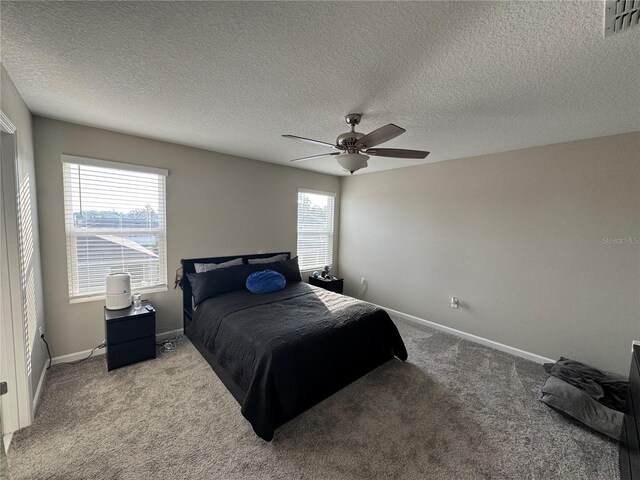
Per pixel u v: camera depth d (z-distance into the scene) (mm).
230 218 3660
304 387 1974
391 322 2779
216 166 3475
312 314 2494
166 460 1586
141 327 2590
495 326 3188
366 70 1556
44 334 2412
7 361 1729
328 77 1642
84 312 2648
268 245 4113
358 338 2416
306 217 4629
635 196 2346
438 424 1930
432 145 2881
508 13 1100
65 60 1510
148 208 3004
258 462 1593
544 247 2824
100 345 2744
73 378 2320
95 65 1560
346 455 1655
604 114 2020
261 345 1938
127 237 2889
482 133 2504
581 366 2420
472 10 1095
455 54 1381
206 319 2668
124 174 2822
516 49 1322
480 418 2000
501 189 3100
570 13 1084
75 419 1867
